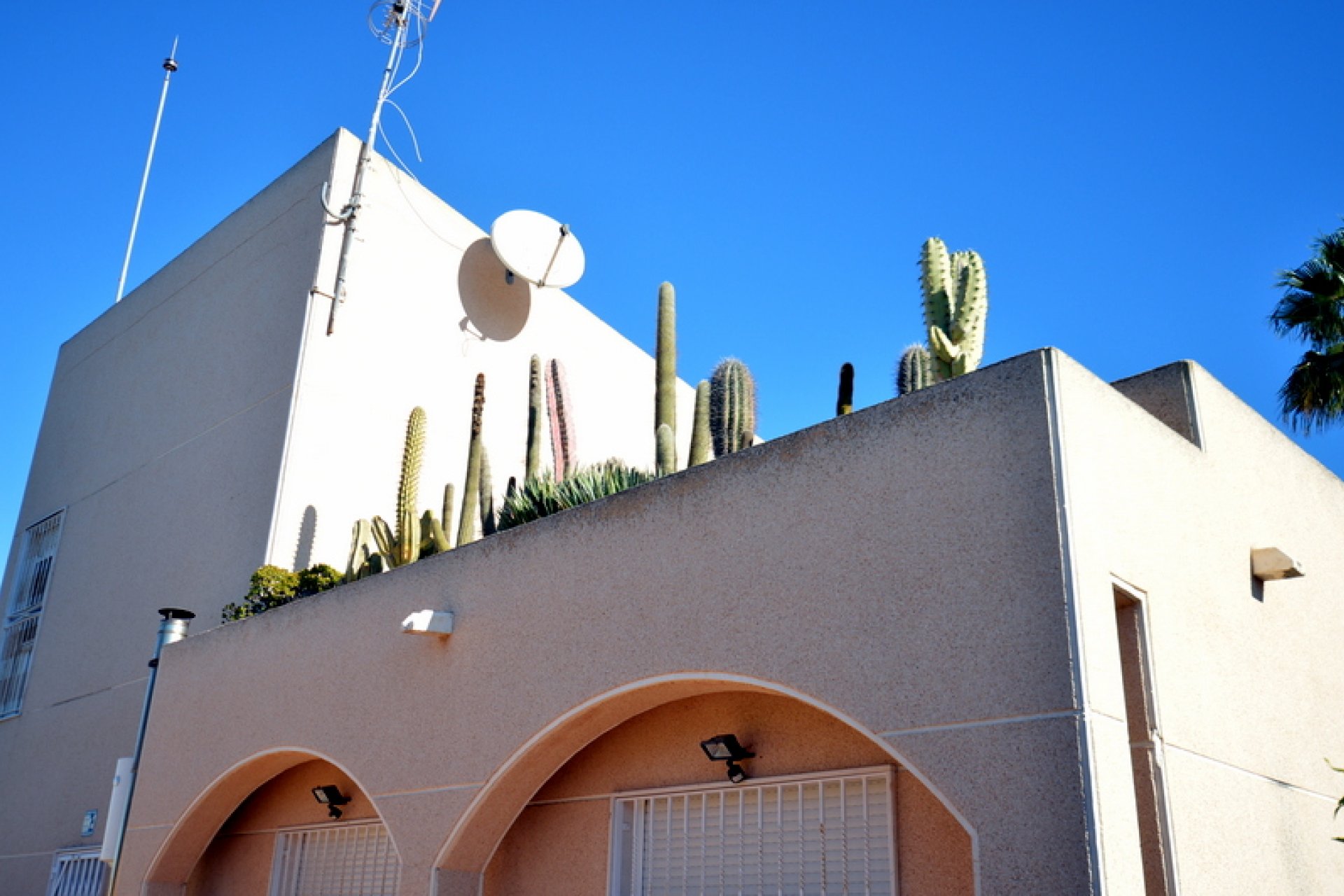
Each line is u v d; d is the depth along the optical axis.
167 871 11.67
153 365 18.33
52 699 17.30
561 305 19.83
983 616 5.74
